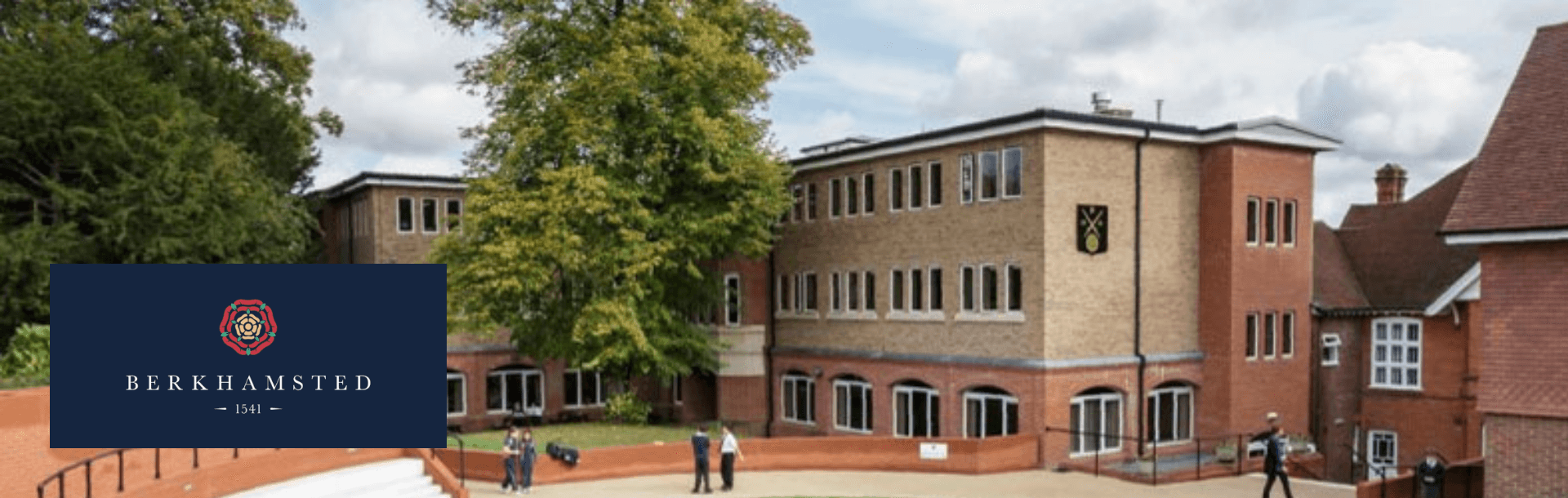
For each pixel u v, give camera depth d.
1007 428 27.14
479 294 27.62
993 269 27.45
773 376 35.62
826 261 33.44
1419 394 29.81
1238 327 27.72
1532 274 16.38
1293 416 28.97
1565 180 16.27
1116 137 27.03
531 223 26.98
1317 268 32.72
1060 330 26.00
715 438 28.73
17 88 25.91
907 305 30.12
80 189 27.11
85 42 28.67
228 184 28.64
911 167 30.14
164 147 27.22
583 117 27.08
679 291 31.58
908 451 25.36
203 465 18.27
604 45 27.86
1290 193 28.94
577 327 27.09
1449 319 29.14
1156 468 25.09
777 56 31.00
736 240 29.72
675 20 27.25
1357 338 31.38
